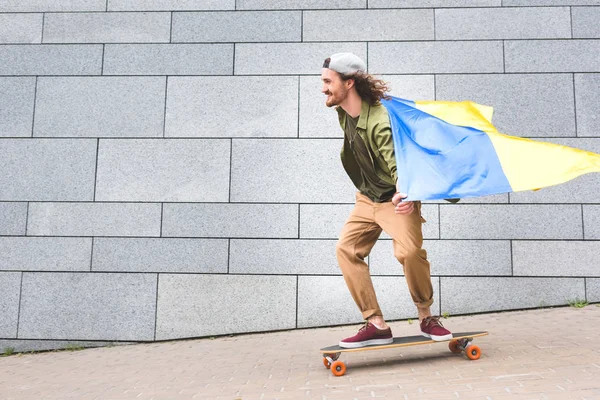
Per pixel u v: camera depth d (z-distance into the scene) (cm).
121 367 438
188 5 602
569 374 302
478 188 319
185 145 579
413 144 327
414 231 343
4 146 587
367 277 360
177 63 593
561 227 551
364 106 342
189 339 548
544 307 541
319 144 573
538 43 579
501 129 571
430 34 586
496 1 587
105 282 560
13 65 600
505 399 264
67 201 575
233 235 562
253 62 590
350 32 591
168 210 569
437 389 291
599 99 570
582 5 583
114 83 593
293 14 596
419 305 366
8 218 575
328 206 563
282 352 449
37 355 536
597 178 556
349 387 311
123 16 603
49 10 608
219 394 321
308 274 553
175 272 559
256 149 575
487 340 414
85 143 584
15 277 565
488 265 548
